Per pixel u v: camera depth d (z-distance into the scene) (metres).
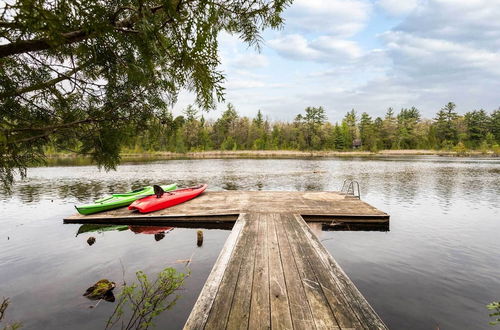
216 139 80.56
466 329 4.02
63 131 2.45
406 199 13.92
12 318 4.20
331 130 84.38
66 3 1.62
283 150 76.31
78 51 2.08
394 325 4.09
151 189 12.06
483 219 10.24
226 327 2.89
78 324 4.06
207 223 9.23
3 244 7.54
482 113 76.38
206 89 2.41
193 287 5.17
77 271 5.87
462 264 6.27
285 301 3.43
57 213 10.91
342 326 2.92
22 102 2.29
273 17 2.32
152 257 6.63
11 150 2.06
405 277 5.62
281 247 5.53
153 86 2.65
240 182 19.45
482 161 41.84
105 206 9.96
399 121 92.00
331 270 4.40
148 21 2.03
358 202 10.78
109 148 2.70
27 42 1.70
